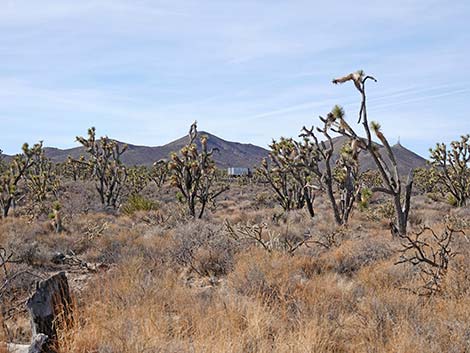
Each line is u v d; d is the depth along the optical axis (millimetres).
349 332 5797
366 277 8461
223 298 7023
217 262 10500
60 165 63625
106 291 7621
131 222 21953
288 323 6039
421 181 46094
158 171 51781
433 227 15070
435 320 5793
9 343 5496
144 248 12594
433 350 4906
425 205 28422
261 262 9047
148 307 6457
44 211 25328
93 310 6352
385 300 6598
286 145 23047
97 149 33969
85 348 5148
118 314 6328
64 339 5254
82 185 44812
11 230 16531
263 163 27594
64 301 5766
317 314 6102
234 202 38625
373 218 20250
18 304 7086
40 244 13906
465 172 28953
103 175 33812
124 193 41469
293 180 26484
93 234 15625
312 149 19953
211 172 22656
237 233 12406
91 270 10773
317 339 5312
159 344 5125
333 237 12727
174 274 9383
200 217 22141
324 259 10297
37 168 44781
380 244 10828
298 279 8195
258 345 5164
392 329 5617
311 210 22422
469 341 5055
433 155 29625
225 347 5023
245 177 60656
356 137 13820
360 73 13359
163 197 42000
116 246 13344
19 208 31375
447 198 30953
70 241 15188
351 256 10312
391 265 9016
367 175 33656
